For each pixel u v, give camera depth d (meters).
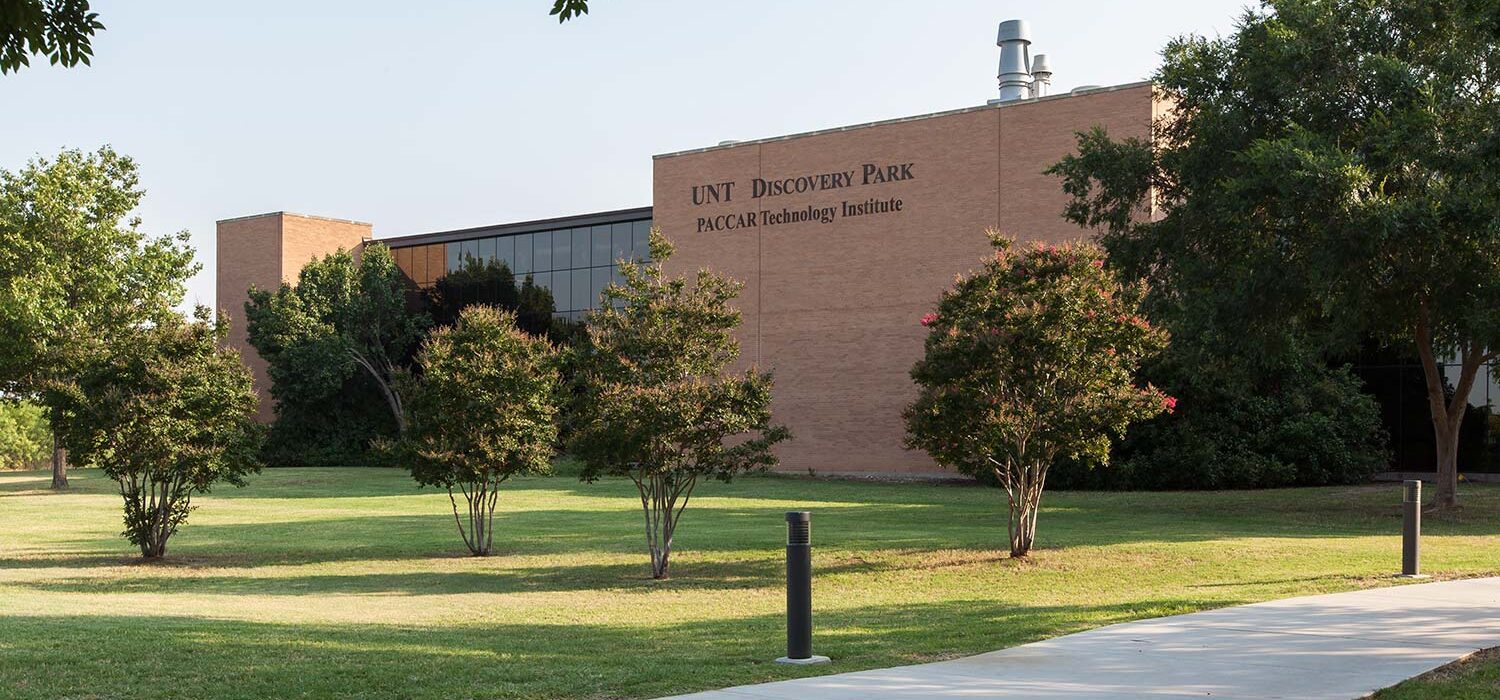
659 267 19.06
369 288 59.34
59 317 36.81
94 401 20.59
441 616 13.56
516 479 45.16
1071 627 11.64
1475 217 22.58
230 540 24.00
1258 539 21.69
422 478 21.28
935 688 8.39
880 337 44.09
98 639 10.48
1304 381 37.97
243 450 21.95
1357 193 23.12
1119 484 37.53
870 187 44.62
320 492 38.91
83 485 44.03
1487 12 14.31
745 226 47.66
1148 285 29.16
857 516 28.05
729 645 10.91
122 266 40.38
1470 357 27.66
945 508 30.47
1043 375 18.98
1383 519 26.23
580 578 17.91
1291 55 25.53
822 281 45.62
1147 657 9.65
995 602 14.49
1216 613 12.22
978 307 19.27
